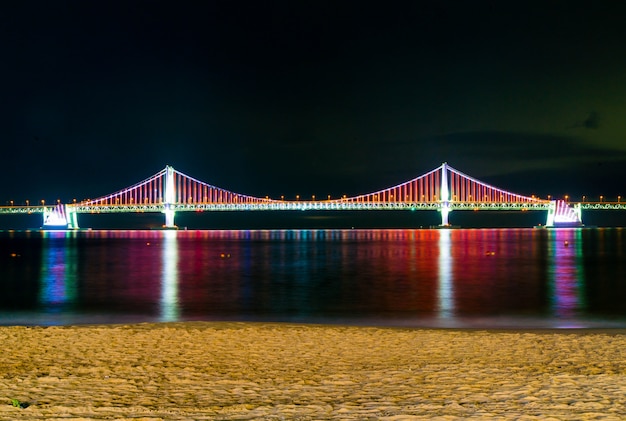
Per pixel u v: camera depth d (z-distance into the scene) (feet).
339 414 25.99
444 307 80.79
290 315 74.23
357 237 402.31
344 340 48.06
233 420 25.11
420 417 25.20
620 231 566.36
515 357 40.91
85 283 116.37
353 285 111.55
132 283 116.47
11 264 169.27
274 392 30.45
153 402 28.32
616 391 28.71
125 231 611.06
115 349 43.86
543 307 80.18
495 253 216.13
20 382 32.37
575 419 24.18
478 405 27.02
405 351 43.50
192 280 122.31
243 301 88.79
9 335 49.55
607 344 45.60
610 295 94.38
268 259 187.83
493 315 72.90
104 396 29.45
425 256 201.05
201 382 32.83
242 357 41.22
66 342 46.50
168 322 64.03
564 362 38.86
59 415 25.70
